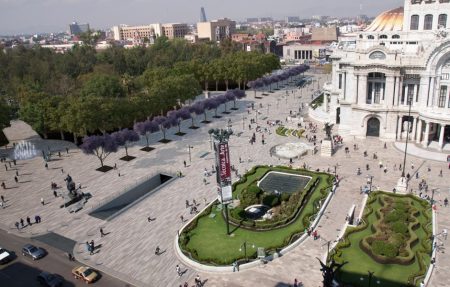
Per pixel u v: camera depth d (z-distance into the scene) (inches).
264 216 2883.9
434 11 4633.4
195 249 2464.3
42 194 3442.4
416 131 4315.9
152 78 6815.9
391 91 4318.4
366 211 2824.8
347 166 3759.8
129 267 2353.6
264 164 3924.7
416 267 2199.8
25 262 2459.4
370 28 5378.9
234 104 6540.4
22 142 5073.8
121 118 4771.2
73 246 2608.3
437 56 3986.2
